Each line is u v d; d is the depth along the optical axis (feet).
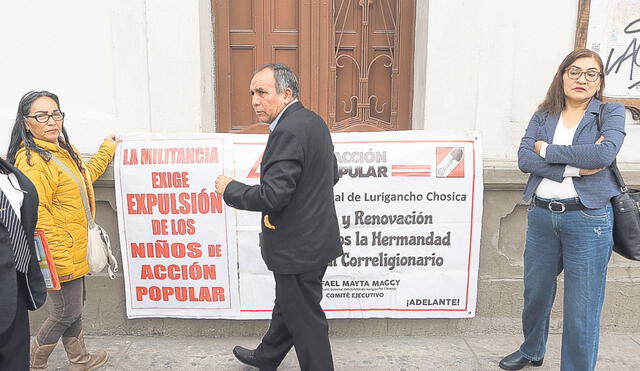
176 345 11.38
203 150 10.96
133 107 11.35
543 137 9.07
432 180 11.04
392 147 11.02
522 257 11.92
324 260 8.42
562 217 8.76
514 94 11.57
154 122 11.42
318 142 8.18
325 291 11.39
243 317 11.46
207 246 11.17
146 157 10.96
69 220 9.00
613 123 8.46
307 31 12.37
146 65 11.23
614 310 11.91
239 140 11.05
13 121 11.26
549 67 11.48
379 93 12.75
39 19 11.14
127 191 10.99
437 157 11.01
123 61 11.19
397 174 11.02
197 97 11.34
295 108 8.33
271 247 8.43
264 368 9.87
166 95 11.32
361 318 11.62
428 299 11.48
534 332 10.03
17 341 7.61
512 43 11.33
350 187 11.05
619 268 11.88
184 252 11.21
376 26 12.52
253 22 12.41
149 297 11.40
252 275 11.30
